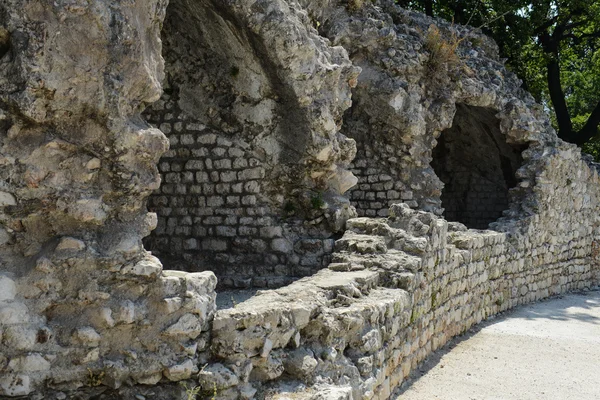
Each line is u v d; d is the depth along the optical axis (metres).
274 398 5.55
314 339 6.25
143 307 5.36
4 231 5.14
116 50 5.25
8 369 4.93
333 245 9.79
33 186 5.12
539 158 16.14
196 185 10.19
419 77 14.41
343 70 10.23
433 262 9.77
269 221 9.92
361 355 6.77
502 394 8.20
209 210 10.15
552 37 24.95
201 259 10.19
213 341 5.57
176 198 10.30
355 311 6.66
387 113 14.06
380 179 14.44
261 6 8.66
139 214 5.70
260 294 6.54
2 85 4.97
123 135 5.37
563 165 17.14
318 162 9.70
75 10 5.03
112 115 5.30
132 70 5.37
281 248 9.87
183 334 5.42
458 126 17.86
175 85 10.13
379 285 8.37
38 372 4.99
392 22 14.55
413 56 14.19
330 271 8.35
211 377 5.38
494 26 21.94
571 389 8.54
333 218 9.92
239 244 10.02
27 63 4.90
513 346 10.74
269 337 5.70
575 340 11.31
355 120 14.48
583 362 9.90
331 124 9.58
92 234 5.39
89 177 5.36
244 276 9.95
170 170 10.31
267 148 9.82
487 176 18.62
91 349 5.16
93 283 5.26
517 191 16.27
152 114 10.31
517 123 16.19
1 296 4.98
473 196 18.86
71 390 5.12
